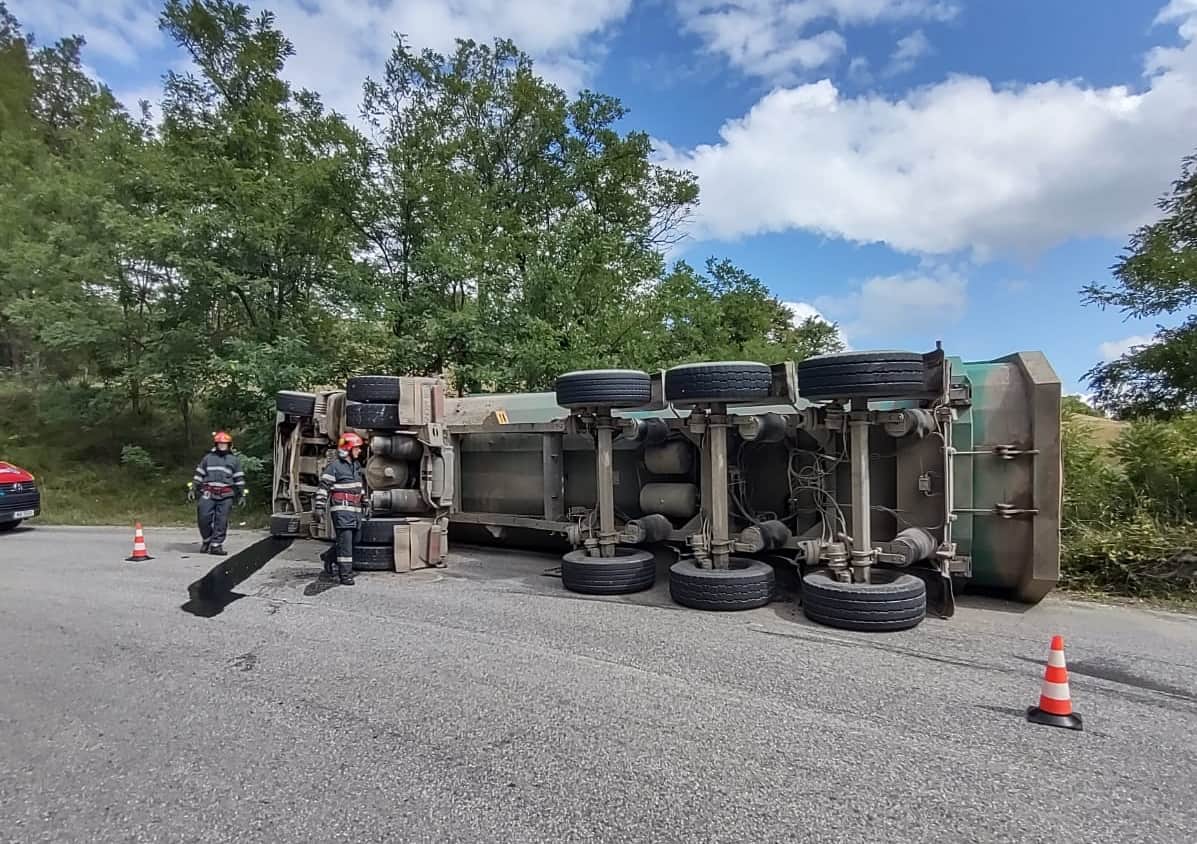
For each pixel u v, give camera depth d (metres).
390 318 16.14
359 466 8.17
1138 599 6.64
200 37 16.11
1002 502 6.13
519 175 22.12
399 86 18.12
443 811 2.96
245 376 14.20
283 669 4.80
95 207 15.91
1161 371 10.09
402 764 3.40
